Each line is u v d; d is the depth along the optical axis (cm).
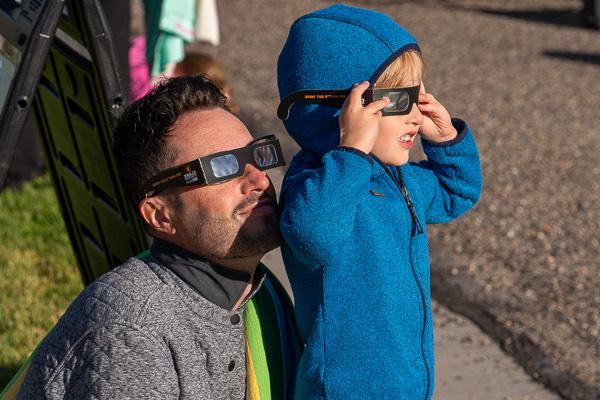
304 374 289
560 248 800
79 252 449
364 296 286
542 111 1253
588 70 1484
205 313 263
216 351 264
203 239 263
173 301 258
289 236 274
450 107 1266
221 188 261
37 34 308
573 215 880
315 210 270
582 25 1825
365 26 301
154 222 269
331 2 2008
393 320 287
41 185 852
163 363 248
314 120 308
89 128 369
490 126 1180
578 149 1091
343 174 274
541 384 577
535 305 688
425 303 302
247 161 264
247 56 1505
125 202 367
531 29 1795
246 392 277
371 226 291
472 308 678
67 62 365
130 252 386
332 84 301
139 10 1562
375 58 298
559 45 1666
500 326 651
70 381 245
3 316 613
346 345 285
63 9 343
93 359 243
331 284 286
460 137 336
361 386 284
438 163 338
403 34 306
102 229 405
